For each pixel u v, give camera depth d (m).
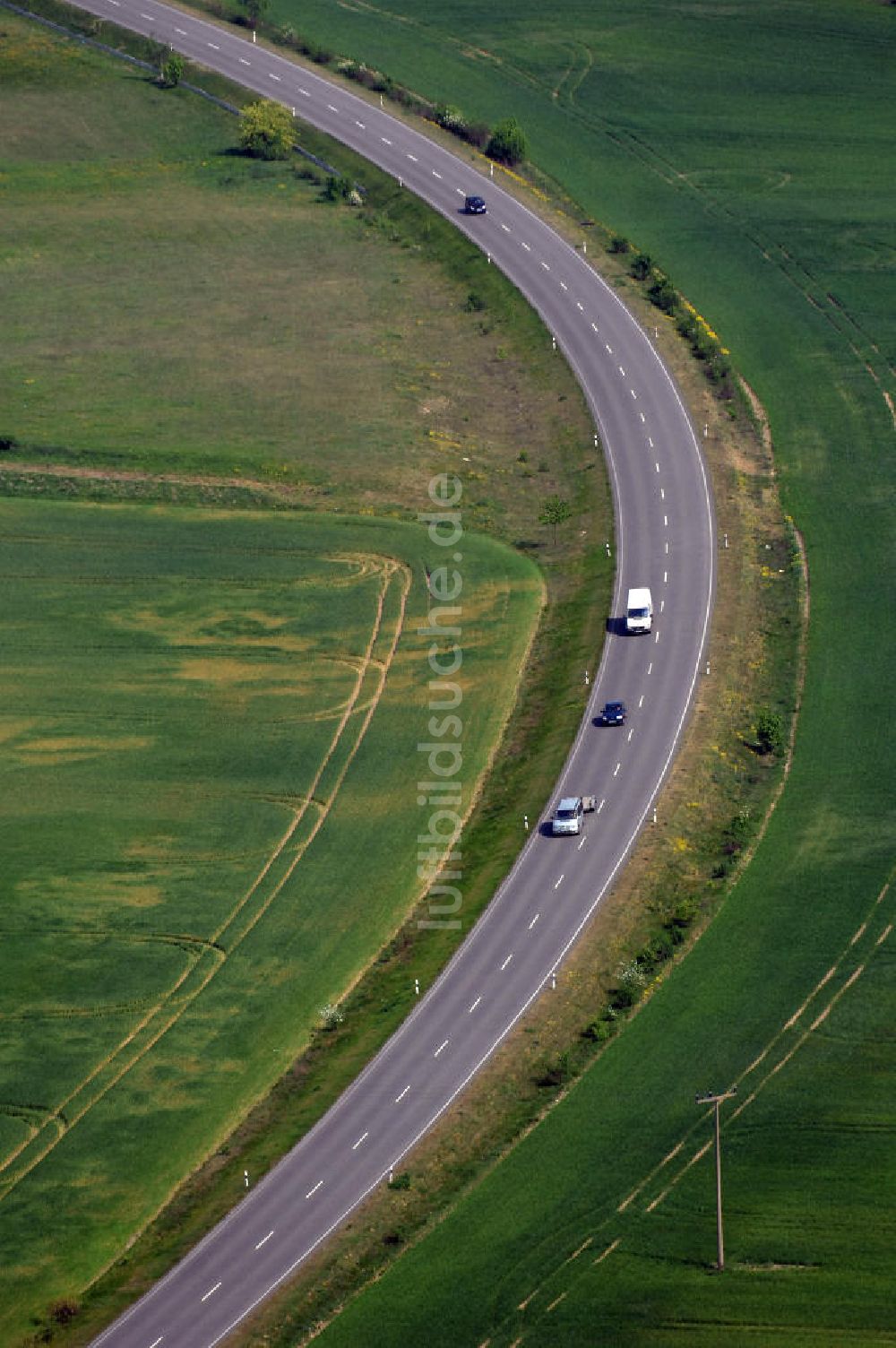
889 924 180.50
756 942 180.00
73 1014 181.25
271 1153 162.62
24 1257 157.00
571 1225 150.50
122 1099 172.12
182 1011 181.25
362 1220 154.00
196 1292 149.62
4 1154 167.38
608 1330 140.88
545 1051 169.38
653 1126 159.50
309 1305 146.62
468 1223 151.88
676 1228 149.12
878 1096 160.25
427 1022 174.50
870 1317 140.12
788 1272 144.38
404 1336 142.25
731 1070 164.62
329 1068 171.88
